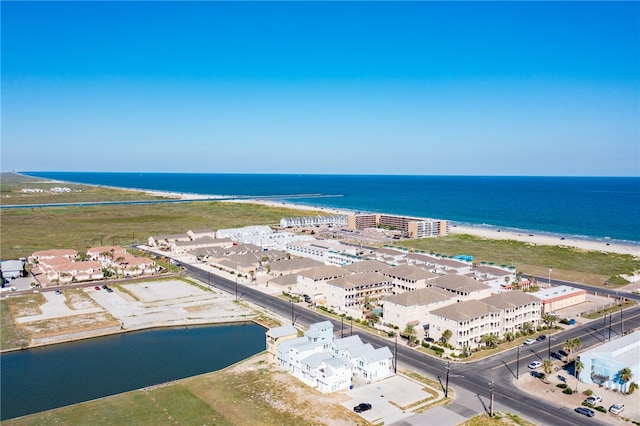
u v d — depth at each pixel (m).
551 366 124.31
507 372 129.50
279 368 131.38
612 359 119.50
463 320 146.12
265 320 171.75
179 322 168.88
